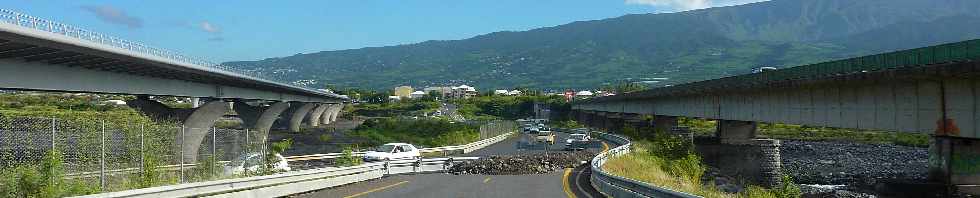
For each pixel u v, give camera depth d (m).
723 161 60.34
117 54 35.34
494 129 91.88
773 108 44.94
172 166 23.47
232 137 29.45
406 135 91.94
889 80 28.88
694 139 61.41
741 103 51.59
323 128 127.38
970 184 37.12
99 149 20.58
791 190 32.00
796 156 79.00
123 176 20.59
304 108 113.00
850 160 73.88
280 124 129.12
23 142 19.47
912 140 96.62
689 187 28.56
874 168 65.50
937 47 26.97
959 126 25.69
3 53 31.36
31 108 73.12
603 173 27.05
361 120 169.75
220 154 28.36
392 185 29.34
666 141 56.66
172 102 123.75
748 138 61.28
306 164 42.94
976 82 24.62
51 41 29.47
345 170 29.61
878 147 91.12
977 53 24.39
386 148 43.94
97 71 41.31
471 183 30.89
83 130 20.72
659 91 75.31
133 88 46.44
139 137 21.78
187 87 55.72
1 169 17.70
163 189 17.95
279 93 87.00
